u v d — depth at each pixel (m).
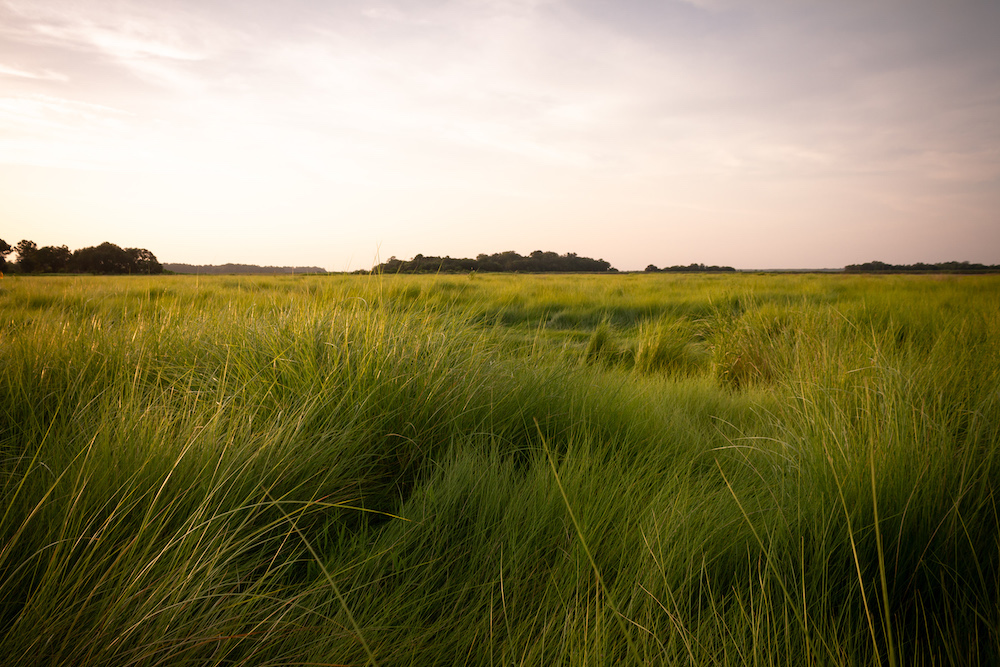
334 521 1.76
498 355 3.31
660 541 1.54
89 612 1.14
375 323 3.08
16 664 1.03
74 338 3.18
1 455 1.88
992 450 1.70
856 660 1.23
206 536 1.44
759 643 1.22
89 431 2.03
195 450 1.75
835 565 1.50
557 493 1.82
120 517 1.42
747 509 1.84
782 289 14.70
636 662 1.14
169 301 7.09
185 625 1.17
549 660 1.23
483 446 2.34
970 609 1.32
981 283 13.80
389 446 2.30
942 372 2.72
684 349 5.91
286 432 2.00
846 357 3.14
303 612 1.36
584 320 10.99
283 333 3.03
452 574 1.57
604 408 2.85
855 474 1.68
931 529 1.49
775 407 3.28
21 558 1.28
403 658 1.23
